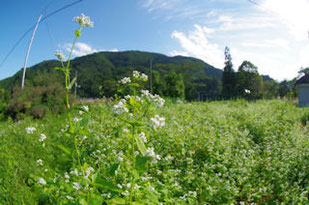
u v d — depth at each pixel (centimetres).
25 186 322
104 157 403
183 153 438
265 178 408
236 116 869
